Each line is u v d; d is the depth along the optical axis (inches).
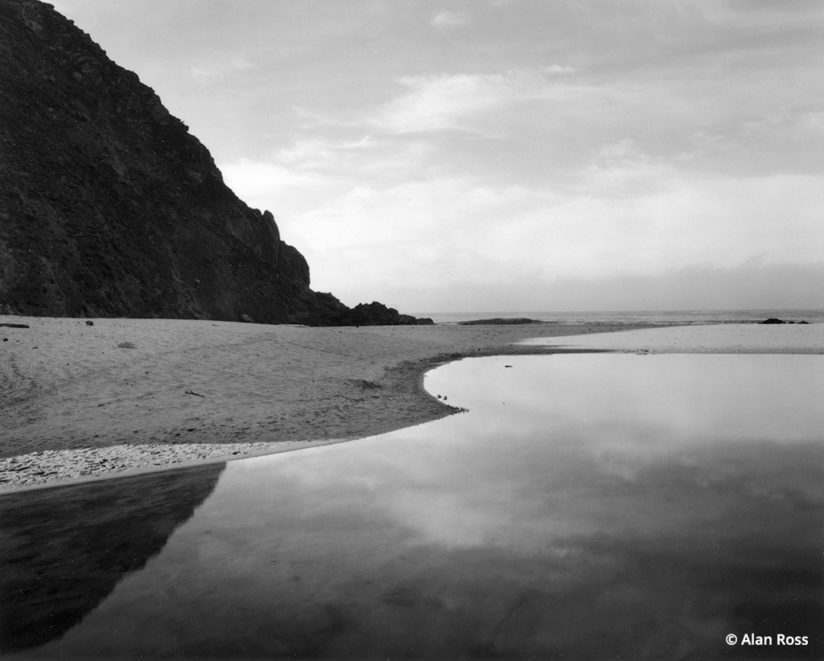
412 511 265.9
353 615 176.4
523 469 337.1
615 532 236.5
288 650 159.2
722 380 781.9
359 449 397.1
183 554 223.0
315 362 833.5
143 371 632.4
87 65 2253.9
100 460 377.1
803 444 394.3
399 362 1011.9
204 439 430.0
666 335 1754.4
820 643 157.6
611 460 354.6
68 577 205.5
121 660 155.3
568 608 178.4
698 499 277.7
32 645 162.6
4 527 257.4
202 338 847.7
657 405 572.7
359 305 2511.1
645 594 185.9
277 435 442.6
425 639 163.2
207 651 159.0
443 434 442.0
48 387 551.2
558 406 572.1
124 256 1708.9
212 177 2512.3
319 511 268.8
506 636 163.6
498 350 1326.3
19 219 1444.4
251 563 213.5
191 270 2053.4
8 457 386.0
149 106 2471.7
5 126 1670.8
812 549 218.4
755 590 187.6
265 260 2600.9
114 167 2052.2
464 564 209.2
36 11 2230.6
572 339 1648.6
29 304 1298.0
